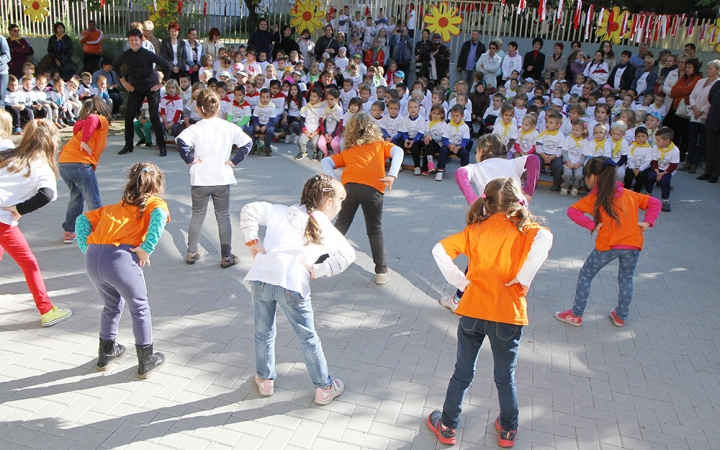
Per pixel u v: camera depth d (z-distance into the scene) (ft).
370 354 14.10
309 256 11.41
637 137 28.17
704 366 14.35
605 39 44.29
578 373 13.78
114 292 12.44
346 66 46.29
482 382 13.19
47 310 14.66
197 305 16.10
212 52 46.93
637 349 15.01
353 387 12.79
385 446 11.05
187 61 43.86
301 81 41.81
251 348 14.16
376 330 15.24
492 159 15.48
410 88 51.39
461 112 30.37
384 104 31.63
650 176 27.55
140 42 31.27
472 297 10.54
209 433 11.18
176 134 34.60
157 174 12.58
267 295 11.35
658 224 25.41
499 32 51.44
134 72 31.37
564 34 51.16
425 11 51.88
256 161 32.55
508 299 10.38
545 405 12.51
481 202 10.77
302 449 10.86
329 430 11.41
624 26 42.93
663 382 13.58
